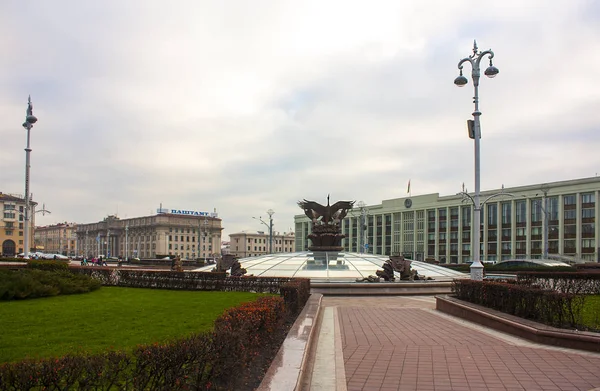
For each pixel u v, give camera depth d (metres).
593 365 9.07
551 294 11.80
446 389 7.70
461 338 12.05
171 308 15.77
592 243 70.94
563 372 8.61
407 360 9.66
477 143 24.73
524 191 79.88
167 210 149.62
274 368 7.26
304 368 7.93
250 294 21.64
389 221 110.56
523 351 10.34
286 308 13.33
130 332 11.00
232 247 147.62
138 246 148.75
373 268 30.77
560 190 75.06
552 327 11.48
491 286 15.02
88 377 4.95
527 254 78.94
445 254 94.88
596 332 10.88
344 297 24.27
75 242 187.75
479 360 9.59
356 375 8.53
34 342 9.77
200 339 6.04
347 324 14.66
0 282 18.23
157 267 67.75
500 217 83.75
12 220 119.69
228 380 6.47
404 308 19.20
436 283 25.94
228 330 6.76
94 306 16.23
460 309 15.94
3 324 12.10
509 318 12.83
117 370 5.18
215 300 18.66
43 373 4.71
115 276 26.77
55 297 19.58
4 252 117.88
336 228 35.72
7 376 4.59
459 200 91.94
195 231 146.62
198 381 5.84
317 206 36.03
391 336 12.45
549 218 76.44
